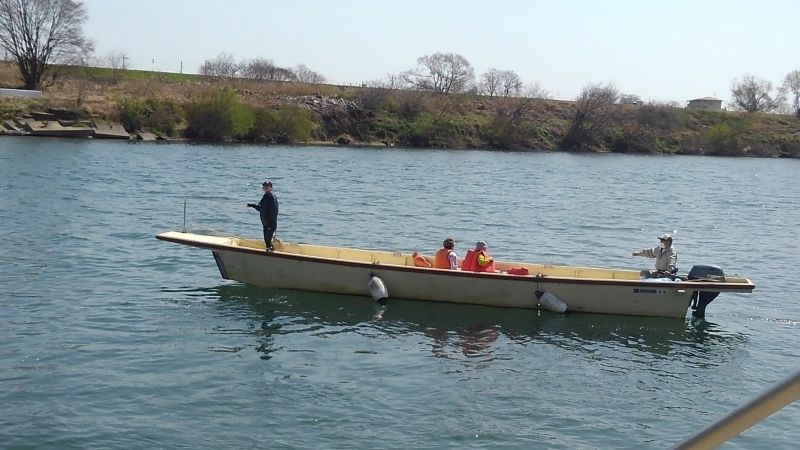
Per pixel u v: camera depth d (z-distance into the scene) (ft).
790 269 82.43
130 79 275.39
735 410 8.14
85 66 264.72
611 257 85.71
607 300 57.93
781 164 276.00
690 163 262.47
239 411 37.86
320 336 50.37
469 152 262.47
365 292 59.31
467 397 40.86
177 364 43.78
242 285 61.26
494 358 47.75
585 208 126.62
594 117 302.45
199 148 201.05
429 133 276.62
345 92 288.71
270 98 267.59
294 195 122.93
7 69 271.49
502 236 95.81
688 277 59.21
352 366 44.98
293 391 40.60
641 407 40.83
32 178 121.08
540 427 37.50
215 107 229.45
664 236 60.80
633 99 350.84
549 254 86.02
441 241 90.22
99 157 159.84
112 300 56.29
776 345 53.26
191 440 34.60
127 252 72.59
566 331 54.13
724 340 53.93
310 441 35.01
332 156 207.72
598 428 37.73
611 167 225.97
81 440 34.01
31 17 243.60
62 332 48.34
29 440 33.78
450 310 57.62
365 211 109.81
